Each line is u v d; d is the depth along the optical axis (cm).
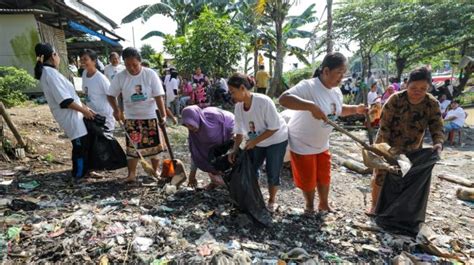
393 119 368
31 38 1141
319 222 369
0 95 919
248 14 1906
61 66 1362
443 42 1460
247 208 342
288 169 557
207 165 415
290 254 286
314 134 357
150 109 437
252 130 357
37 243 278
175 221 334
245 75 341
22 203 355
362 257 305
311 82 346
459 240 358
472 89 2170
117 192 415
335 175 593
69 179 460
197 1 2198
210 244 287
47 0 1236
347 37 1805
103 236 290
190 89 1341
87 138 443
